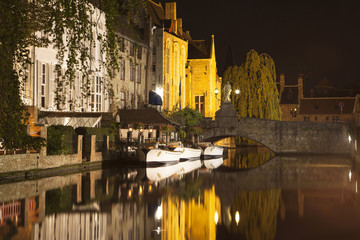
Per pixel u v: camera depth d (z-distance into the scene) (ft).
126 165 123.75
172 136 177.06
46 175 90.02
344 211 60.08
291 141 190.80
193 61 241.76
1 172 79.51
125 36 158.20
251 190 79.30
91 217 52.85
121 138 140.46
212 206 62.75
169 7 231.91
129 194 70.69
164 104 196.03
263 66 208.54
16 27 55.62
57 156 96.48
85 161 110.63
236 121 190.08
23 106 63.16
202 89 241.14
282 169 122.31
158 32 191.72
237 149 260.01
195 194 72.95
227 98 190.90
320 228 50.11
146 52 181.88
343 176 104.17
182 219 53.72
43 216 52.49
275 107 211.41
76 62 58.90
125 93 160.66
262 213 58.54
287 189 81.20
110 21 57.72
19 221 49.67
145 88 181.27
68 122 114.11
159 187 79.77
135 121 144.15
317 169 122.42
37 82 107.96
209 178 97.09
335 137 188.55
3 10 54.70
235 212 58.95
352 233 47.80
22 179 81.82
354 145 143.43
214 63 253.03
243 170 118.21
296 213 58.59
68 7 55.11
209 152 169.48
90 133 114.62
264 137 190.70
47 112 109.70
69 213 54.60
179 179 93.56
